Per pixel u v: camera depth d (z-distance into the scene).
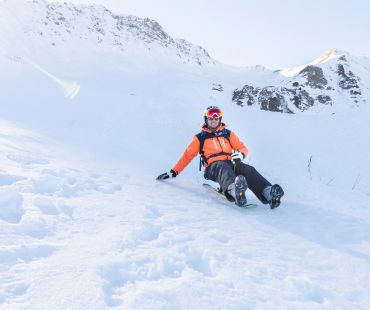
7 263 2.11
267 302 2.13
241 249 2.89
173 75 33.72
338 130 15.86
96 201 3.53
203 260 2.61
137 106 16.14
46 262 2.19
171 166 6.27
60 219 2.92
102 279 2.07
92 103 15.77
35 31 36.72
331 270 2.74
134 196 3.95
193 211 3.78
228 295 2.12
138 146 7.95
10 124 8.13
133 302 1.90
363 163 10.16
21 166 4.21
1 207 2.93
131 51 39.78
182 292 2.07
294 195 5.10
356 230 3.74
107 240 2.64
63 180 3.95
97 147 6.97
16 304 1.75
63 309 1.76
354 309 2.18
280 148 11.30
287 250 3.05
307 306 2.14
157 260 2.45
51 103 14.73
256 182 4.28
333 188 6.18
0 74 23.48
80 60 33.72
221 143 4.68
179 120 13.71
